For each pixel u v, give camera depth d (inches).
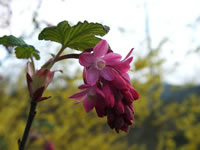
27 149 15.9
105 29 6.2
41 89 5.7
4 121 16.9
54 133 18.2
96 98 5.5
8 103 20.5
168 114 26.1
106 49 5.6
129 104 5.7
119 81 5.5
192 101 26.6
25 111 21.4
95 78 5.6
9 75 21.6
